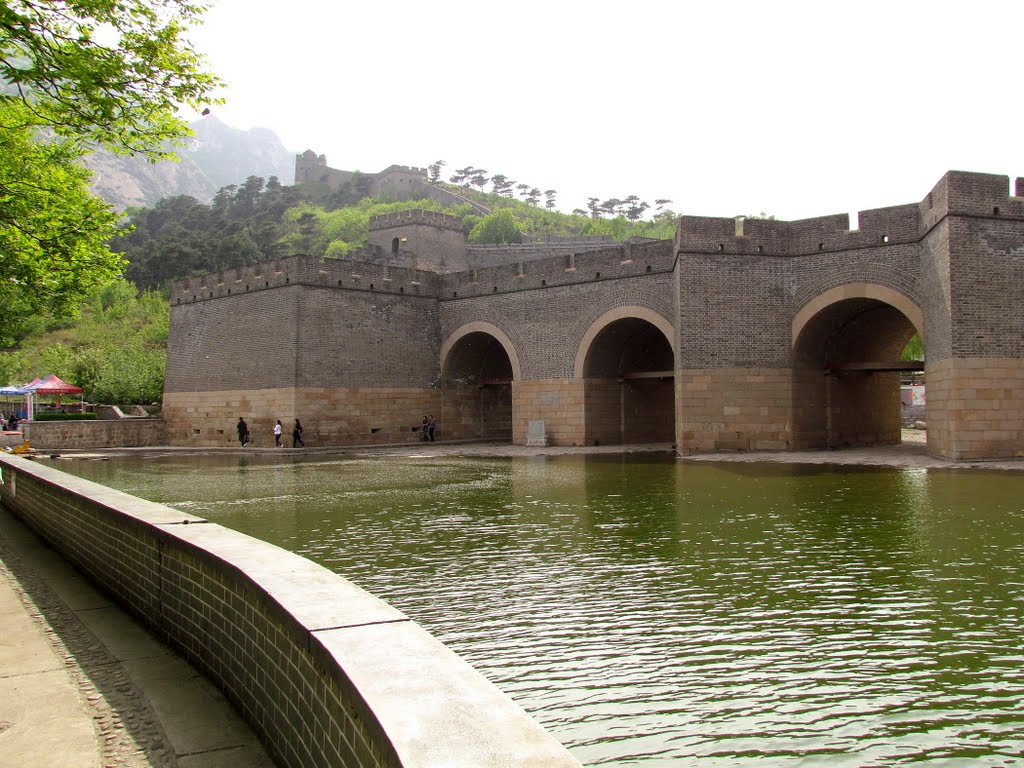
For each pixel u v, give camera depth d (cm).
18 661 666
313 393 3691
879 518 1455
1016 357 2411
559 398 3638
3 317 2234
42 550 1163
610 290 3462
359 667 342
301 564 564
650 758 572
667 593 982
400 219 7419
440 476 2395
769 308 2953
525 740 261
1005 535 1279
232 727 530
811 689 686
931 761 562
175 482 2314
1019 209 2447
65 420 4150
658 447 3466
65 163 1595
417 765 243
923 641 795
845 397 3162
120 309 8569
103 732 523
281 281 3738
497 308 3884
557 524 1470
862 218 2820
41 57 1092
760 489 1898
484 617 897
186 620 665
